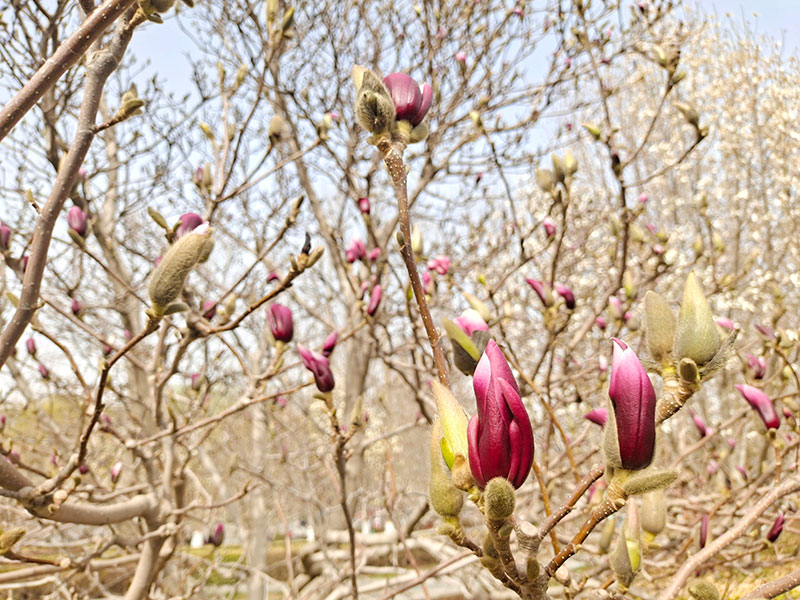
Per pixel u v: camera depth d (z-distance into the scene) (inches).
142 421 59.4
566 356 55.2
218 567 68.9
